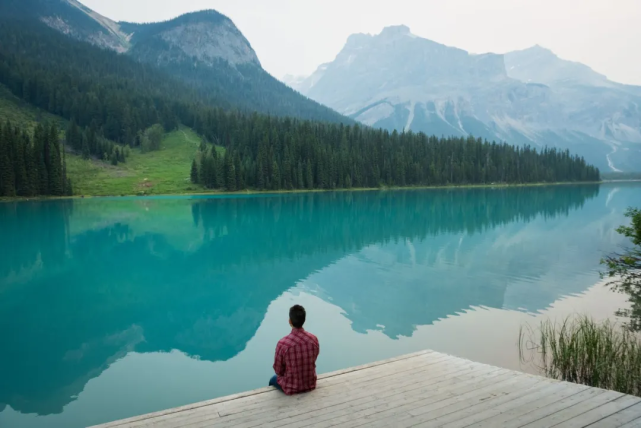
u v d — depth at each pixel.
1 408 10.14
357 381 8.05
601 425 6.15
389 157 148.62
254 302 18.66
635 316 15.66
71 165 124.75
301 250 30.92
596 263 25.73
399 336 14.21
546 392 7.50
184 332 15.29
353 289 20.44
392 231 40.28
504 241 34.34
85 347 13.92
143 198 93.44
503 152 178.50
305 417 6.50
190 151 162.38
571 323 15.02
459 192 116.56
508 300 18.22
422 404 6.99
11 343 14.34
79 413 9.86
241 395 7.34
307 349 7.36
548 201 80.25
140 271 24.69
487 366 8.98
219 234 39.09
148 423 6.36
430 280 21.98
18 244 33.97
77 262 27.28
